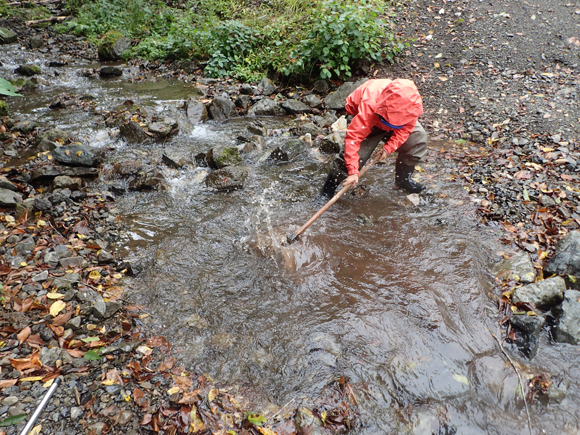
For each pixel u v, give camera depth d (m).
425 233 4.09
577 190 4.52
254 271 3.65
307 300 3.37
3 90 3.99
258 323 3.16
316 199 4.67
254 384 2.71
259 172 5.26
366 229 4.18
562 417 2.56
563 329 3.02
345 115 6.86
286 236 4.05
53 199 4.38
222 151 5.38
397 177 4.78
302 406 2.57
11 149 5.61
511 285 3.44
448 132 6.18
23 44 10.49
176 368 2.78
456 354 2.93
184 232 4.13
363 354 2.92
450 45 8.03
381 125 3.91
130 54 9.70
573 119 5.94
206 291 3.43
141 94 7.70
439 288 3.44
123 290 3.41
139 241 4.00
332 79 7.74
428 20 8.73
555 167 5.00
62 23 11.55
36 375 2.66
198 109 6.78
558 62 7.28
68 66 9.38
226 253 3.86
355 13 7.36
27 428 2.32
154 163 5.39
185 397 2.57
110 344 2.92
